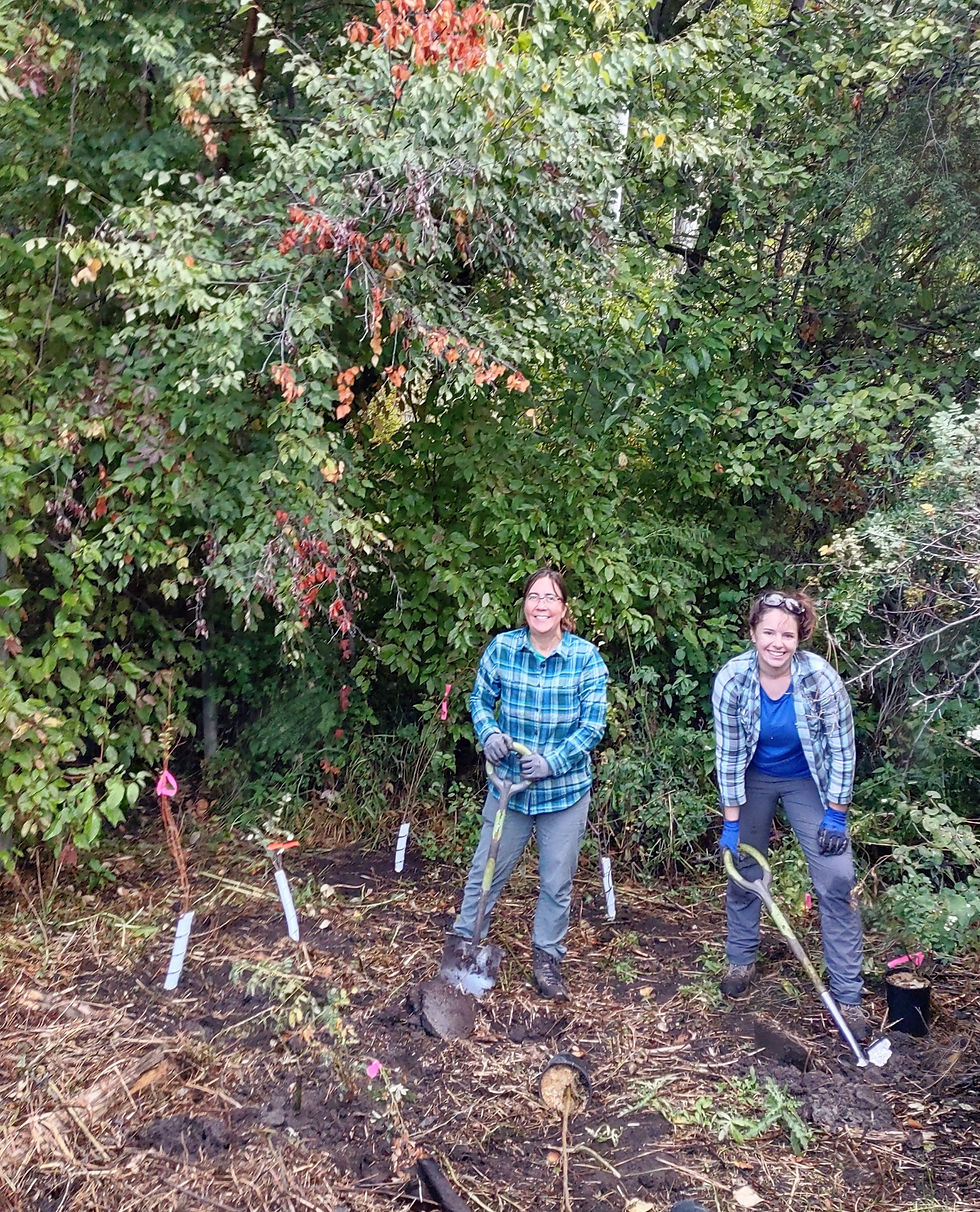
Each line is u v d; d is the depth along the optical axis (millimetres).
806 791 3906
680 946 4652
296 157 4113
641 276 5430
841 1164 3148
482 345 4512
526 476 5473
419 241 4176
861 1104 3389
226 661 6031
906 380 5652
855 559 4383
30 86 4168
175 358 4496
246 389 4699
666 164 5199
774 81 5598
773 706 3818
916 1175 3092
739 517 5930
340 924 4691
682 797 5414
